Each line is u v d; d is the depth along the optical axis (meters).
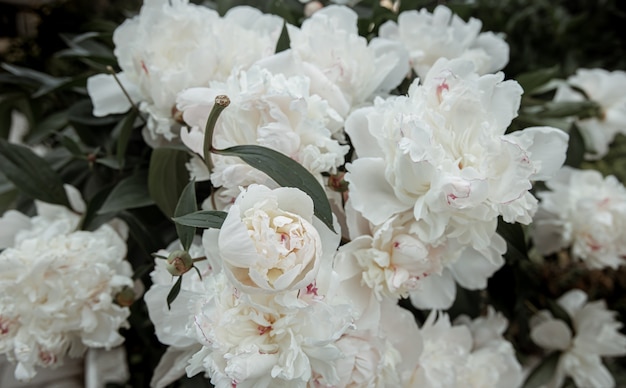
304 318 0.54
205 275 0.63
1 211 0.99
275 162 0.58
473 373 0.83
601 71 1.15
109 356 0.96
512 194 0.57
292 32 0.76
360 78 0.72
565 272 1.24
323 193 0.58
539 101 1.06
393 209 0.61
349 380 0.61
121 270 0.78
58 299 0.72
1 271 0.71
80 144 0.96
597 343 0.99
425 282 0.72
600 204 0.95
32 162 0.83
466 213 0.58
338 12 0.78
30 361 0.72
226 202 0.66
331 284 0.56
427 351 0.78
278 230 0.52
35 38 1.69
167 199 0.75
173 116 0.74
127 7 1.80
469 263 0.72
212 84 0.66
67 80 0.94
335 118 0.65
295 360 0.54
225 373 0.52
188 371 0.56
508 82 0.60
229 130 0.62
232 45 0.74
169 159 0.73
